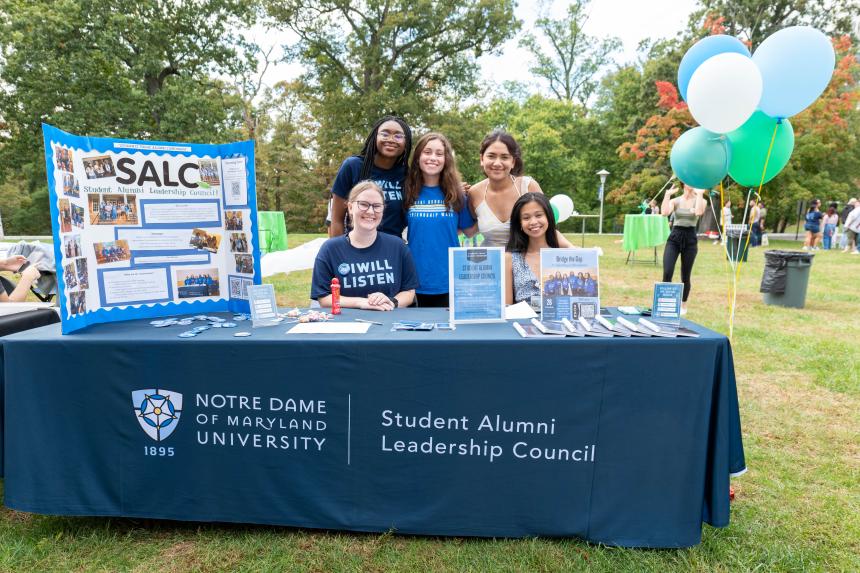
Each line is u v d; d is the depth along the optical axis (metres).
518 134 28.64
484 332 1.85
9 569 1.70
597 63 31.17
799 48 2.14
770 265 6.23
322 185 30.06
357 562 1.73
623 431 1.75
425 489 1.83
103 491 1.87
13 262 2.91
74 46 16.50
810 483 2.27
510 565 1.71
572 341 1.71
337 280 2.22
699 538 1.79
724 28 19.80
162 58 18.06
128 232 2.07
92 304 1.99
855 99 16.59
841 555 1.79
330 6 20.25
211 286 2.28
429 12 19.75
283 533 1.90
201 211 2.20
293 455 1.83
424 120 20.81
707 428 1.73
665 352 1.71
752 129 2.38
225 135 18.36
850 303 6.41
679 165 2.49
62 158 1.80
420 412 1.78
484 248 2.04
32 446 1.82
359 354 1.75
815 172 19.47
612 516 1.80
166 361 1.80
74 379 1.81
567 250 2.03
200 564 1.73
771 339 4.59
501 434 1.78
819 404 3.16
